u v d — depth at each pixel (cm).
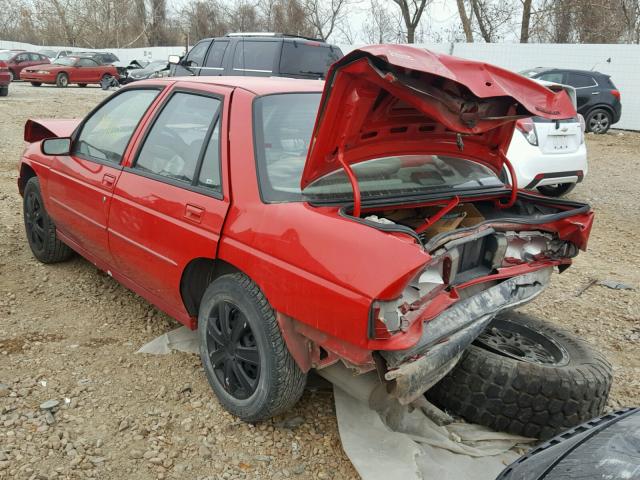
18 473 282
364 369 273
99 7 5381
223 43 1216
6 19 5728
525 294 346
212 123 346
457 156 354
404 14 3102
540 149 805
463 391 321
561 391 310
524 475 220
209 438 314
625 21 2950
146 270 377
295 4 3872
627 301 541
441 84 256
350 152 297
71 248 512
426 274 280
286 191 301
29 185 525
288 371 296
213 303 327
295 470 295
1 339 402
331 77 258
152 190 365
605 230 798
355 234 259
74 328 424
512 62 2291
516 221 328
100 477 284
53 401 335
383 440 306
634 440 216
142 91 423
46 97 2147
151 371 374
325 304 261
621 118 2080
